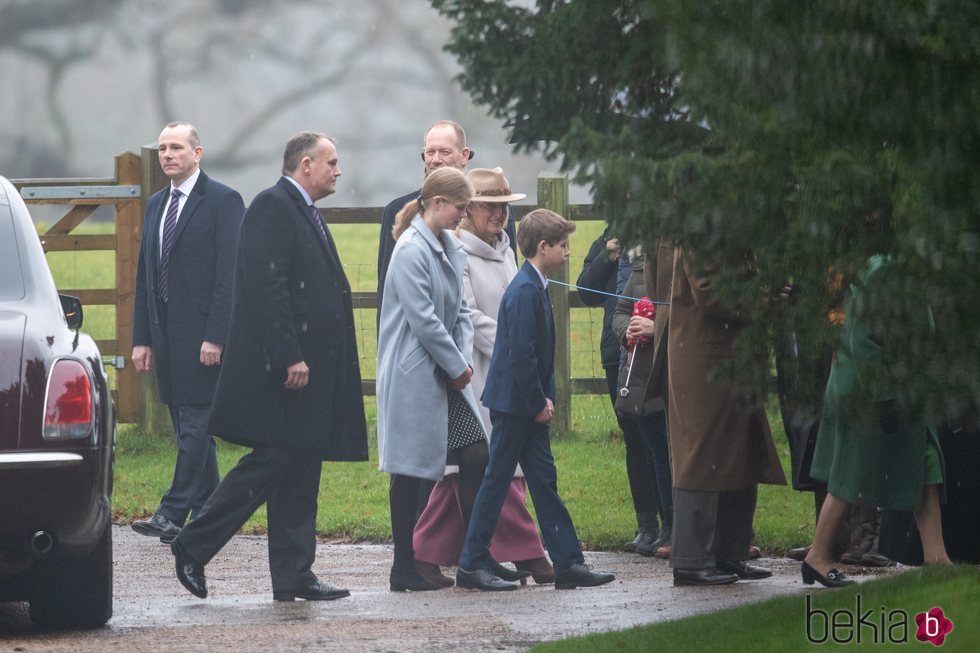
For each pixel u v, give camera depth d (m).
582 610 26.22
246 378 27.97
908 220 18.72
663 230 20.12
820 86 17.88
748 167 19.50
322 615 26.33
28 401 22.88
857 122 18.39
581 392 48.81
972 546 28.84
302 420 28.05
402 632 23.80
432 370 29.30
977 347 19.05
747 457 28.41
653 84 21.42
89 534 23.41
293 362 27.70
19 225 25.61
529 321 29.11
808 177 19.06
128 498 41.84
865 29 17.73
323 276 28.55
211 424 27.95
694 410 28.27
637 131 21.45
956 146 18.08
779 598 23.14
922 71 17.91
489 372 29.52
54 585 24.50
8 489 22.55
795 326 20.47
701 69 17.98
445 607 27.02
